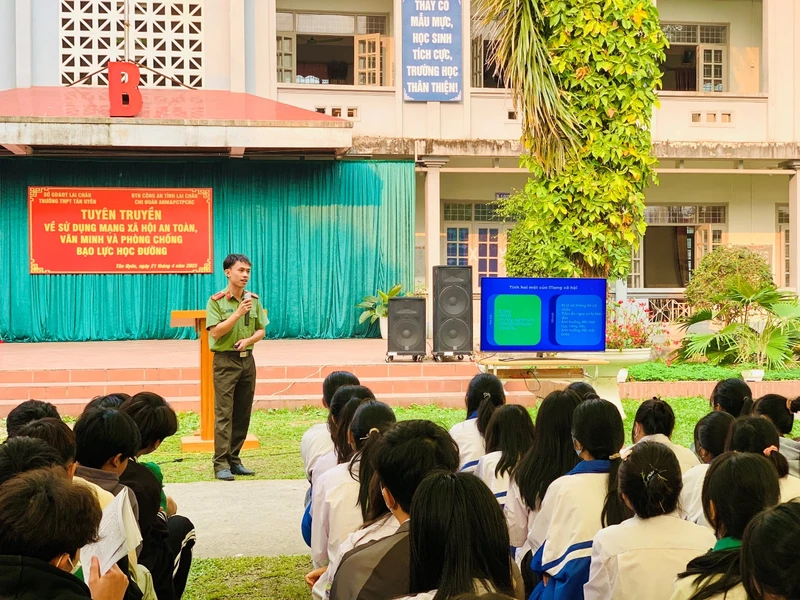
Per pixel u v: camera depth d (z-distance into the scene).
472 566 1.85
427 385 10.38
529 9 8.26
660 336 13.63
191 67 15.04
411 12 15.08
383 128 15.12
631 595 2.54
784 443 3.90
